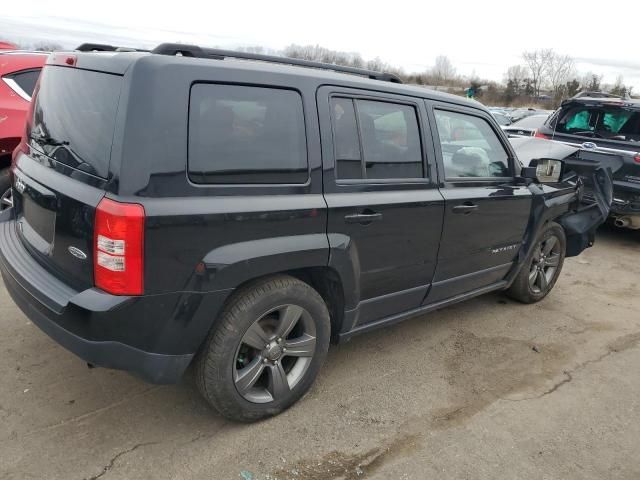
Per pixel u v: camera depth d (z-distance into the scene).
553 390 3.50
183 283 2.34
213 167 2.40
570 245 5.37
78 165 2.41
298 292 2.77
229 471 2.51
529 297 4.95
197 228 2.32
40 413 2.79
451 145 3.66
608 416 3.24
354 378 3.43
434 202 3.40
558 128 8.26
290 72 2.73
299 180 2.71
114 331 2.28
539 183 4.57
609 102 7.53
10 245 2.93
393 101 3.23
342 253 2.89
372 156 3.08
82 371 3.19
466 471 2.65
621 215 7.19
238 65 2.53
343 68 3.18
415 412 3.11
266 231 2.56
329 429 2.88
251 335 2.66
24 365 3.20
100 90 2.39
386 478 2.55
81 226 2.30
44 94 2.93
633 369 3.88
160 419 2.84
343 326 3.14
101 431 2.70
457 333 4.26
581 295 5.41
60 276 2.50
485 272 4.16
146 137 2.21
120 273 2.21
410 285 3.52
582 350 4.14
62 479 2.37
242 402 2.73
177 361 2.45
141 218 2.18
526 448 2.87
